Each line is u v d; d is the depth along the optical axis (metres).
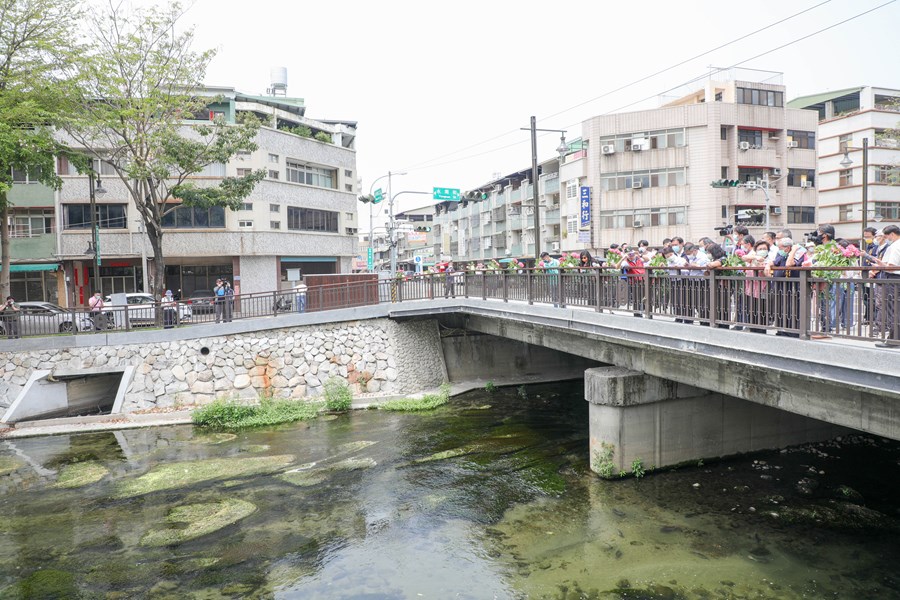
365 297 19.11
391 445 14.20
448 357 21.12
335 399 17.53
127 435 15.54
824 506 9.93
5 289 20.16
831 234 9.19
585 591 7.71
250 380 17.77
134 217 29.41
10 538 9.67
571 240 40.44
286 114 35.12
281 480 12.03
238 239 30.88
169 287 31.47
